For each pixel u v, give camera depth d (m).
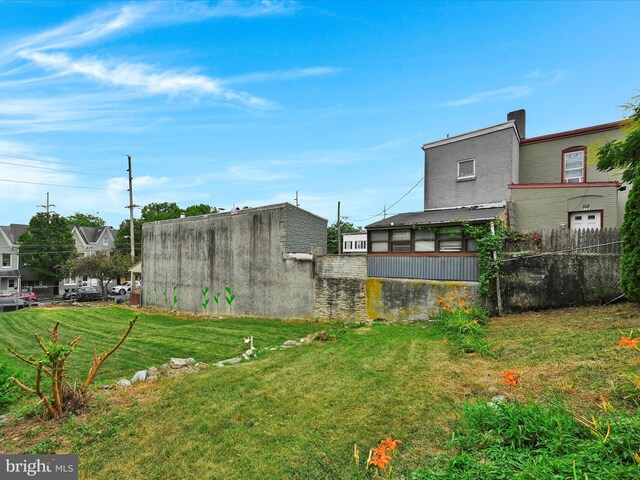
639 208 7.00
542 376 4.58
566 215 11.77
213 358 8.85
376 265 12.46
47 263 34.09
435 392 4.81
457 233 10.85
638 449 2.59
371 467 3.30
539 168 14.47
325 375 5.95
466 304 10.12
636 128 9.59
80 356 9.59
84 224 55.41
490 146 14.23
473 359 6.05
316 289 13.74
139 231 44.06
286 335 11.25
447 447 3.38
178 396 5.37
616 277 8.46
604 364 4.56
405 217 13.46
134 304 22.42
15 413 5.28
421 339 8.19
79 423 4.64
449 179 15.62
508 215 12.19
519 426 3.17
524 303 9.52
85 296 29.03
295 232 15.16
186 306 18.36
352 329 10.60
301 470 3.38
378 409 4.45
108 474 3.55
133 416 4.76
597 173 13.04
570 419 3.12
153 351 9.91
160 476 3.47
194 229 18.20
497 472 2.67
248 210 15.82
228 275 16.50
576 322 7.18
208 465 3.59
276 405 4.86
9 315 18.59
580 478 2.34
